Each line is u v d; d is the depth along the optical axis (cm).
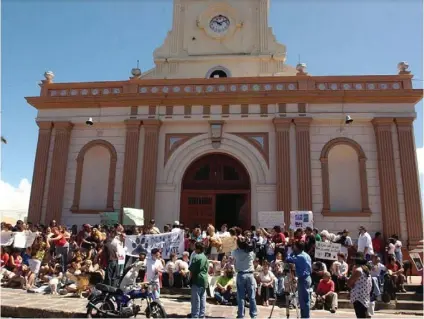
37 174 1861
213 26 2323
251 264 909
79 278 1196
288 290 995
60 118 1936
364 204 1714
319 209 1727
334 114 1803
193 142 1869
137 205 1789
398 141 1748
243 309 884
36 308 970
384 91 1778
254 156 1825
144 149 1847
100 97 1908
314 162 1784
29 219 1809
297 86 1856
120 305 897
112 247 1167
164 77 2255
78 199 1847
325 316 1049
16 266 1388
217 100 1866
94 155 1930
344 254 1362
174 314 978
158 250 1129
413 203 1670
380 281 1255
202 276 895
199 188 1894
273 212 1620
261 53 2239
